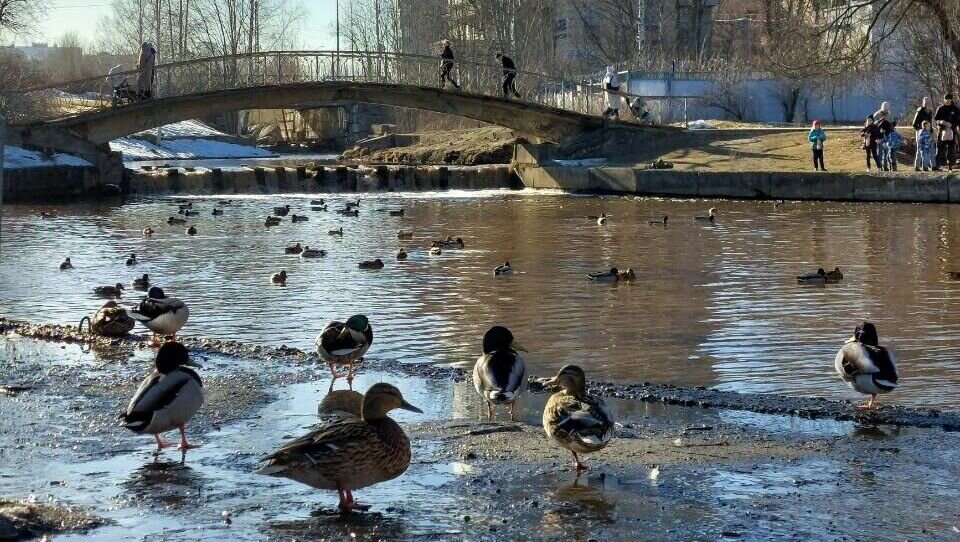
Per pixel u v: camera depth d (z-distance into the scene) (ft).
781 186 155.63
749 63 233.35
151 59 180.86
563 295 76.69
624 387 45.32
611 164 185.68
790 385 48.80
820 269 81.46
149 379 35.76
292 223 134.62
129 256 102.01
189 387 35.68
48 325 60.70
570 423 31.76
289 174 193.26
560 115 193.57
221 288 81.20
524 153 196.65
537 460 34.76
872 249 100.53
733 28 304.30
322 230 126.31
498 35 283.59
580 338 60.75
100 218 141.69
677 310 69.97
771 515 29.58
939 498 30.96
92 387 45.06
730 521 29.14
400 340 60.13
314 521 29.14
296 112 344.49
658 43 308.60
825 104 227.40
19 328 59.72
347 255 101.96
